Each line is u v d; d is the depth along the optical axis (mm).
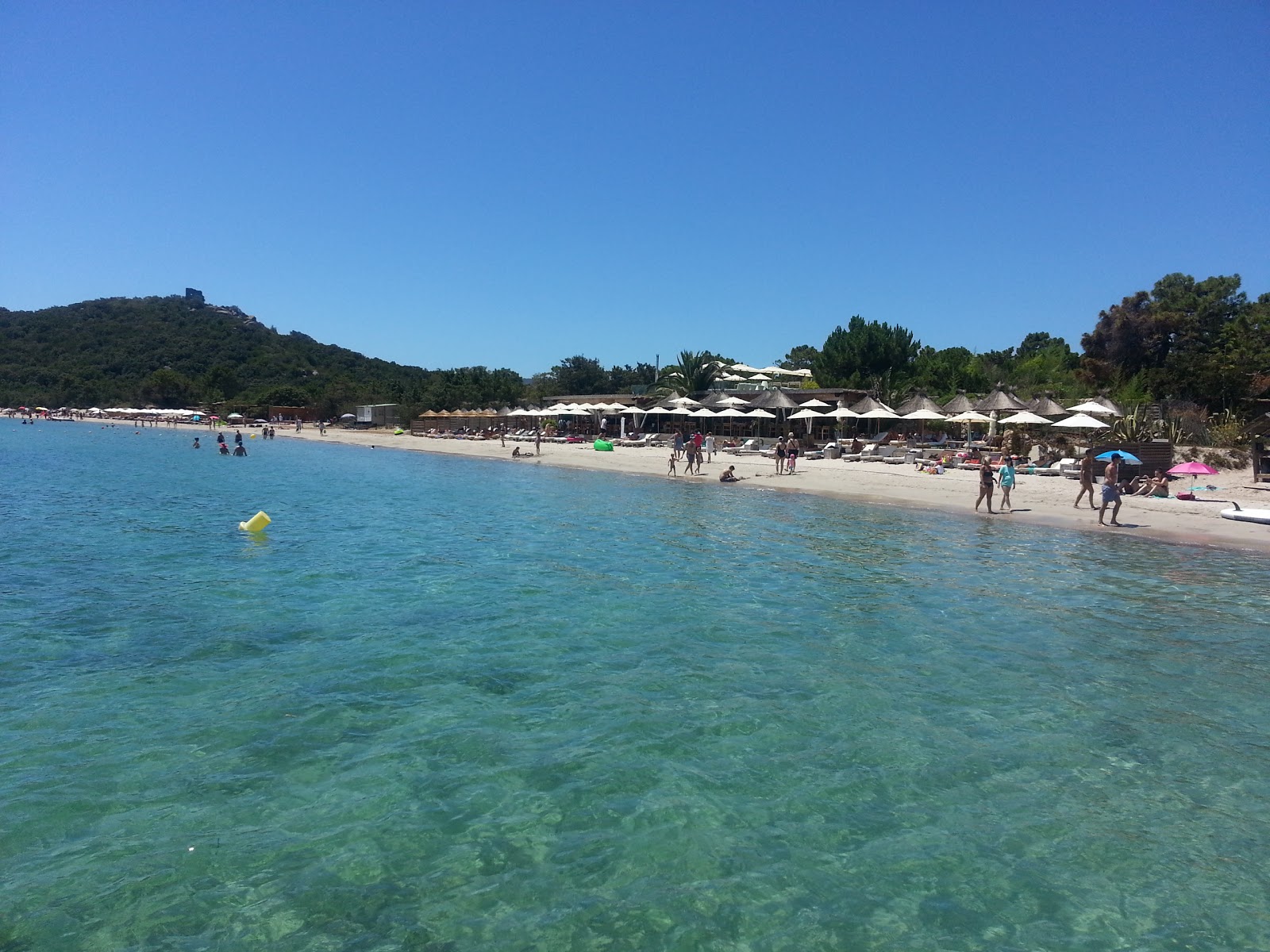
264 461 45500
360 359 160625
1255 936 4605
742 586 13086
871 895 4965
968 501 24250
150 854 5305
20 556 15523
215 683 8484
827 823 5777
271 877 5070
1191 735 7332
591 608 11648
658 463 40094
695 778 6410
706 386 58031
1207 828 5770
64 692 8195
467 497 26578
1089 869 5254
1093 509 22219
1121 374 44156
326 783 6289
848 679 8695
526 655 9469
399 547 16719
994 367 52781
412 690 8312
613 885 5020
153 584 13156
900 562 15109
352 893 4918
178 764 6598
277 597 12312
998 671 9000
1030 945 4520
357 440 72938
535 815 5840
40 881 4988
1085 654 9641
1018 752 6938
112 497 25938
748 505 23891
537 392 84188
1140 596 12531
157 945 4434
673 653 9578
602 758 6742
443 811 5891
